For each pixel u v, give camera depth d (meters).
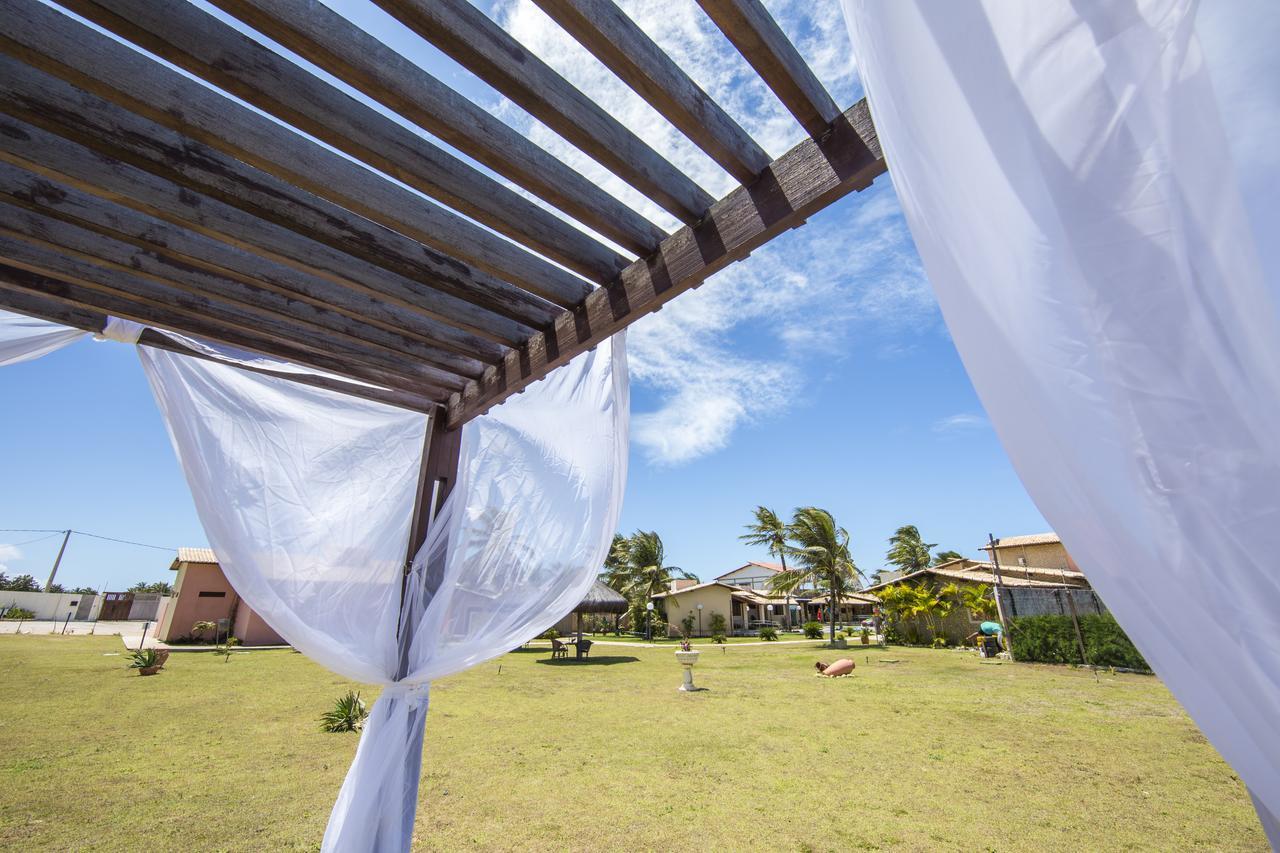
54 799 3.85
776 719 6.98
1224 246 0.56
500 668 12.82
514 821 3.66
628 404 2.47
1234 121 0.56
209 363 2.69
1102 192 0.63
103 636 19.83
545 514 2.60
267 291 2.13
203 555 18.59
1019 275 0.71
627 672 12.16
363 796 2.19
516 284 2.01
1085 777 4.62
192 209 1.62
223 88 1.26
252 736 5.75
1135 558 0.63
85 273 1.95
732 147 1.47
